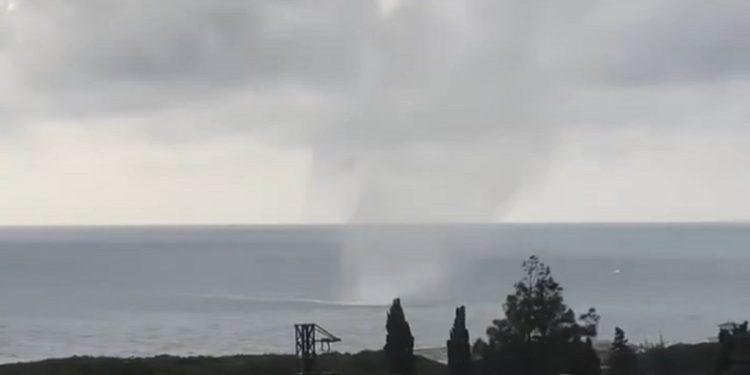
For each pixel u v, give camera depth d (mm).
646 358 50906
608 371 49312
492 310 146375
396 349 51781
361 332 123438
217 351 110125
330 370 51125
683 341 97875
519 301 47531
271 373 53031
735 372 47250
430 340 103875
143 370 53375
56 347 118062
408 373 51594
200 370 53375
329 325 136000
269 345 117000
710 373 49000
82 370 53656
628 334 108250
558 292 48031
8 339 129500
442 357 69375
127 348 115875
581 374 46719
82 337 131625
